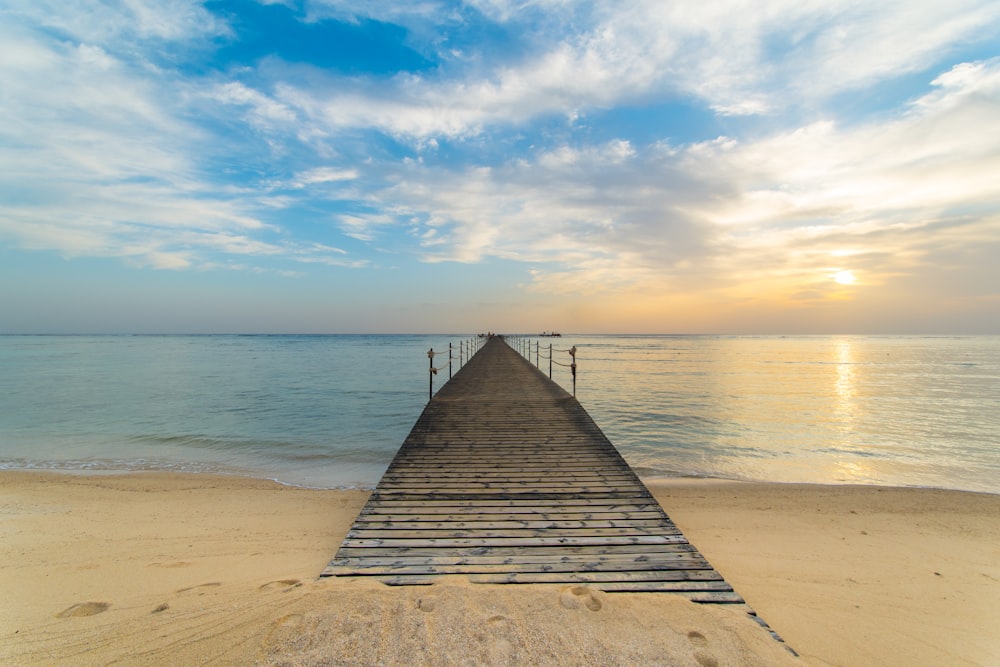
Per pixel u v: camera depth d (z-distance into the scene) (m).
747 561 4.21
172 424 11.30
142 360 34.38
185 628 2.48
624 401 15.14
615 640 2.22
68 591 3.27
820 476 7.38
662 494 6.17
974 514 5.46
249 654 2.14
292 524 5.03
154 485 6.56
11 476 7.05
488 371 14.29
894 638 3.03
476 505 4.01
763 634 2.34
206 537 4.62
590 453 5.52
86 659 2.25
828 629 3.12
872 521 5.24
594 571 2.92
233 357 38.38
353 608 2.45
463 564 2.99
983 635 3.08
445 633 2.24
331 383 19.62
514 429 6.63
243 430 10.62
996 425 11.60
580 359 36.47
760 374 24.33
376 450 8.86
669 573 2.90
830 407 14.13
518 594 2.59
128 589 3.30
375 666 2.01
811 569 4.06
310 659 2.06
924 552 4.44
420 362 32.50
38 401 14.75
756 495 6.12
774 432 10.72
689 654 2.14
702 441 9.82
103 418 12.07
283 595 2.74
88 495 6.07
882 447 9.37
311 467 7.70
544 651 2.13
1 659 2.29
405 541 3.32
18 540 4.51
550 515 3.81
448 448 5.72
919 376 23.58
